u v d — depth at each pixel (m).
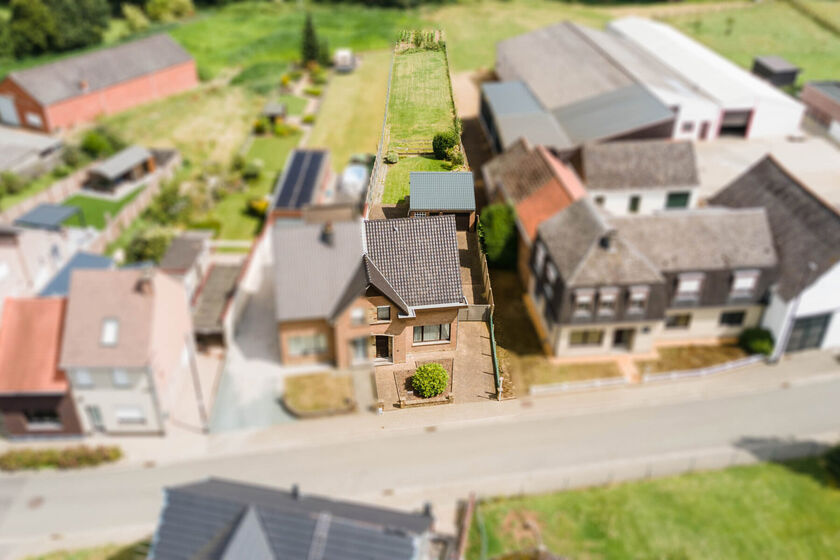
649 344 34.44
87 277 30.89
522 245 37.12
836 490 28.59
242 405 34.03
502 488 29.12
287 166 52.34
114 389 30.78
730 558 25.86
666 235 33.78
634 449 30.69
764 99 55.12
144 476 30.44
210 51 81.25
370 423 33.09
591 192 43.22
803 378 34.28
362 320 34.16
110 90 65.00
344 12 90.56
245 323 39.25
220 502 22.34
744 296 34.16
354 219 44.59
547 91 53.09
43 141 57.41
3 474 30.47
